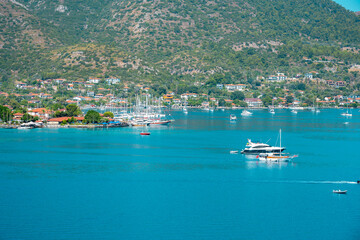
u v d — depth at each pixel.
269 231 137.00
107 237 131.88
